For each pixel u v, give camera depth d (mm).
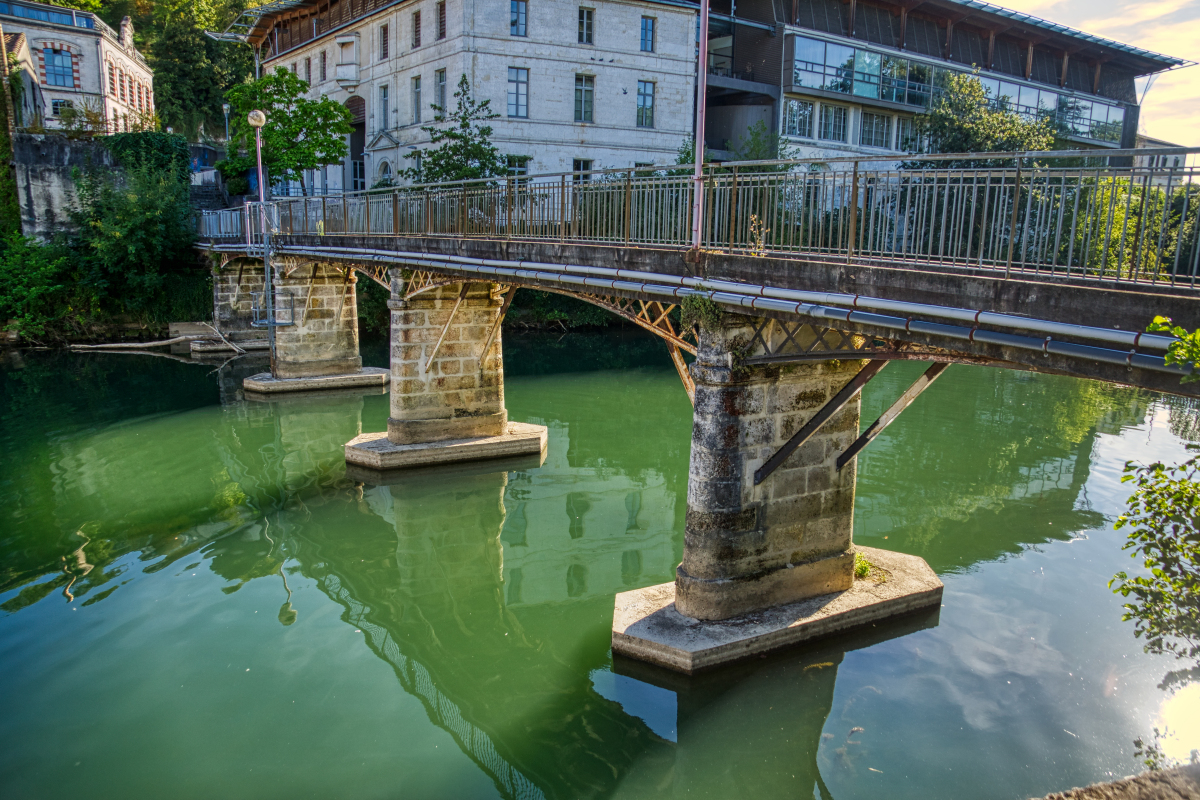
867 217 9742
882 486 16000
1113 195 6094
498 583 12234
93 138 37875
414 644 10398
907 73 40594
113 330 35562
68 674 9438
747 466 9305
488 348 17609
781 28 37281
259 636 10508
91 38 46750
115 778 7590
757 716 8477
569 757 7977
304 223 22812
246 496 15844
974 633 9977
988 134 30609
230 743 8148
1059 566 12055
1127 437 19906
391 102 39500
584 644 10195
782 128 38062
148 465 17812
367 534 14156
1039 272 6496
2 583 11859
